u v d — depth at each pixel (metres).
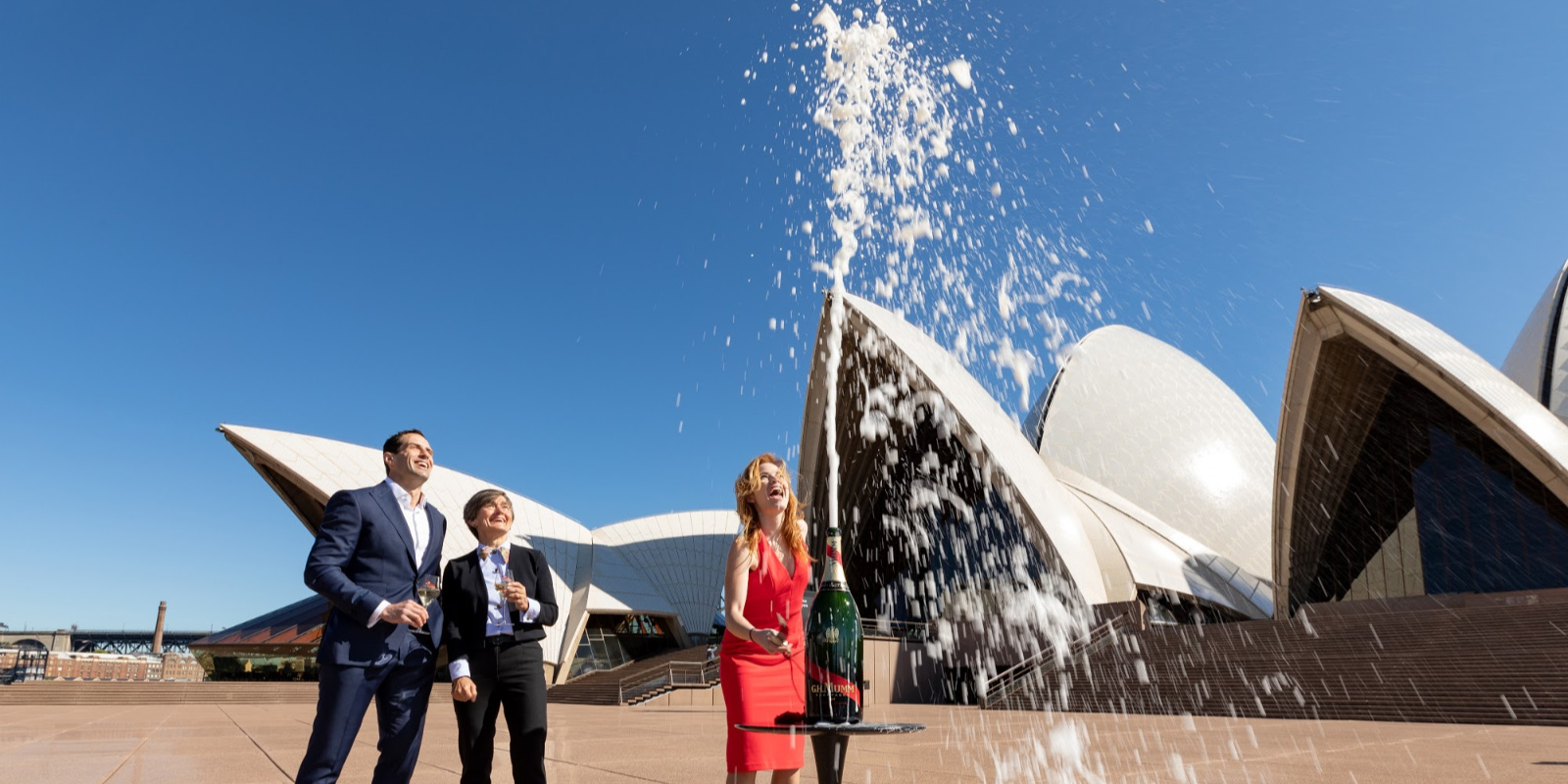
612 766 5.64
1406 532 24.86
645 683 22.83
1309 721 11.20
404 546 3.12
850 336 24.11
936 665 22.97
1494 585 22.62
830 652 1.92
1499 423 20.08
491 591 3.38
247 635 30.34
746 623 2.44
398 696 3.07
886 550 31.42
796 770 2.52
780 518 2.67
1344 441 24.94
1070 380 37.22
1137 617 20.77
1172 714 13.91
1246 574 29.94
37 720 11.73
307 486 25.55
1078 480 33.06
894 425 27.62
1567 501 19.95
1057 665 18.16
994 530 27.59
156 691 20.84
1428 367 20.52
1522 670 12.62
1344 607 22.17
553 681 28.25
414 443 3.25
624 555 33.47
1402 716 12.44
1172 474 33.88
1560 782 5.15
